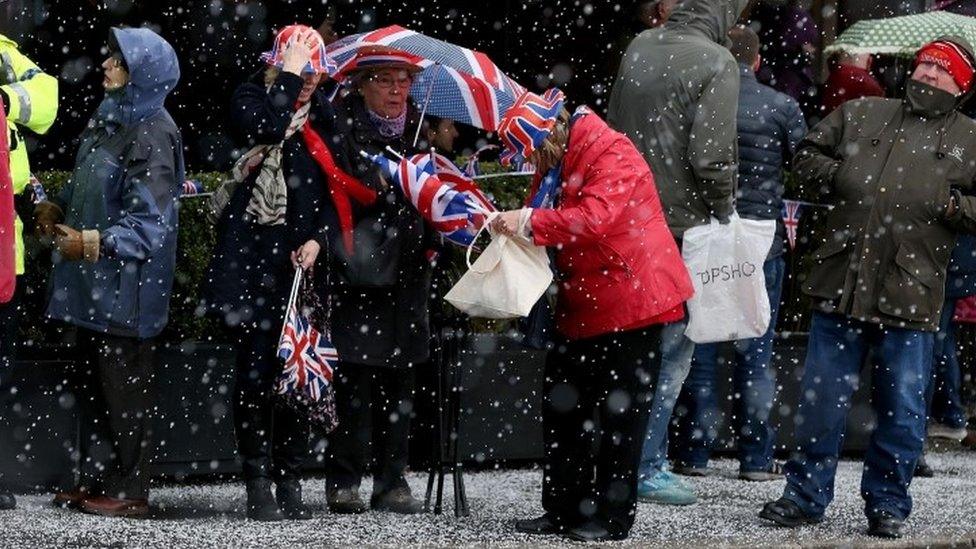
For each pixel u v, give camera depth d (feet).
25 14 89.04
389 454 71.36
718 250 74.74
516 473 85.66
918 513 75.25
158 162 69.00
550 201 64.18
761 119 83.82
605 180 62.13
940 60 68.95
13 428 73.05
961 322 98.78
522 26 105.91
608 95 101.65
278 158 67.10
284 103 65.98
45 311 71.10
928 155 68.59
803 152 71.36
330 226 68.13
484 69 70.13
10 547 60.39
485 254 62.80
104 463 69.62
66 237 66.69
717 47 75.51
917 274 67.87
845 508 76.07
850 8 111.96
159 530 64.95
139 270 69.41
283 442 68.44
